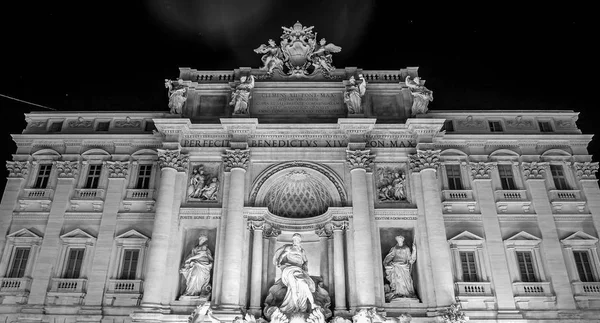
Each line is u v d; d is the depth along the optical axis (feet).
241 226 111.24
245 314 102.06
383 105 127.34
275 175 117.80
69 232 120.26
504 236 119.65
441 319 101.76
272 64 130.62
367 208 112.16
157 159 127.95
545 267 116.37
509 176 127.03
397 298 107.14
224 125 119.03
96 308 113.19
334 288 108.88
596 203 123.13
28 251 120.78
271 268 115.75
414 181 117.70
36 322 112.98
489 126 132.26
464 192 123.65
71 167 128.47
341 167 118.93
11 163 129.18
